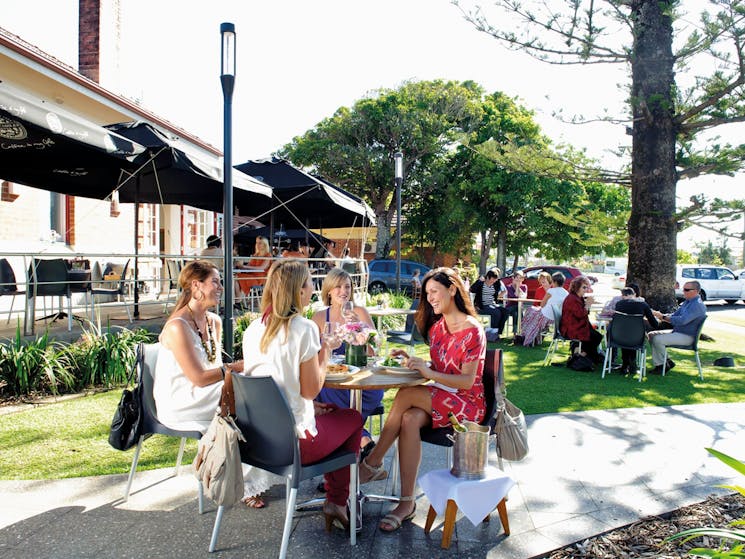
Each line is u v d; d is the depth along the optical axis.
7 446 4.43
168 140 7.89
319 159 27.23
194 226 18.66
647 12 11.96
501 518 3.14
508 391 6.72
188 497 3.55
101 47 15.13
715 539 3.08
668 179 12.27
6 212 9.96
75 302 10.87
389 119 26.05
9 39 9.28
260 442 2.79
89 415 5.25
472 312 3.49
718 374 7.99
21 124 5.62
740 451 4.56
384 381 3.17
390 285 21.64
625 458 4.38
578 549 3.00
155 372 3.57
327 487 3.16
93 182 9.96
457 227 27.42
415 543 3.04
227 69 5.16
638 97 11.77
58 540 2.99
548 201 24.91
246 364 3.02
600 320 8.93
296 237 17.38
